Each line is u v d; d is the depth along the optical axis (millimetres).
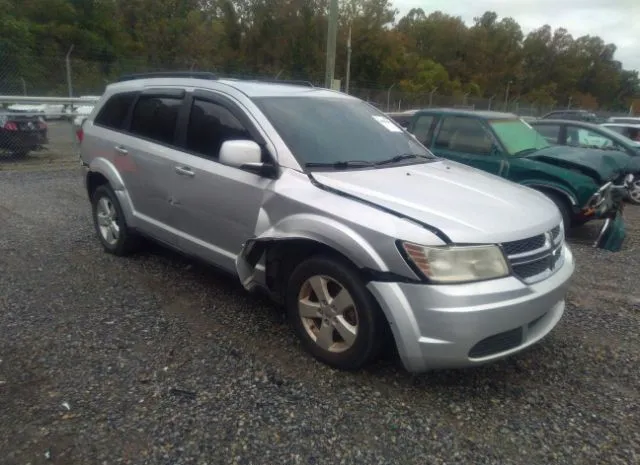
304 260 3598
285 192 3609
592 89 93312
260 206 3766
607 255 6598
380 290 3102
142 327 4020
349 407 3127
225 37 44875
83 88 21109
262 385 3311
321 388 3305
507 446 2861
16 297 4480
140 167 4863
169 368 3461
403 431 2941
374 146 4332
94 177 5684
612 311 4750
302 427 2928
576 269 5957
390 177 3787
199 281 4961
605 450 2855
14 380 3268
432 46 70500
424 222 3102
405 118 9570
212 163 4156
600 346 4043
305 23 42094
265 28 43000
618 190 6969
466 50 71000
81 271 5129
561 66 84000
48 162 12148
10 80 20203
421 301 3002
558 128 10180
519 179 7180
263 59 43500
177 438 2797
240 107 4125
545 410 3197
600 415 3168
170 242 4754
